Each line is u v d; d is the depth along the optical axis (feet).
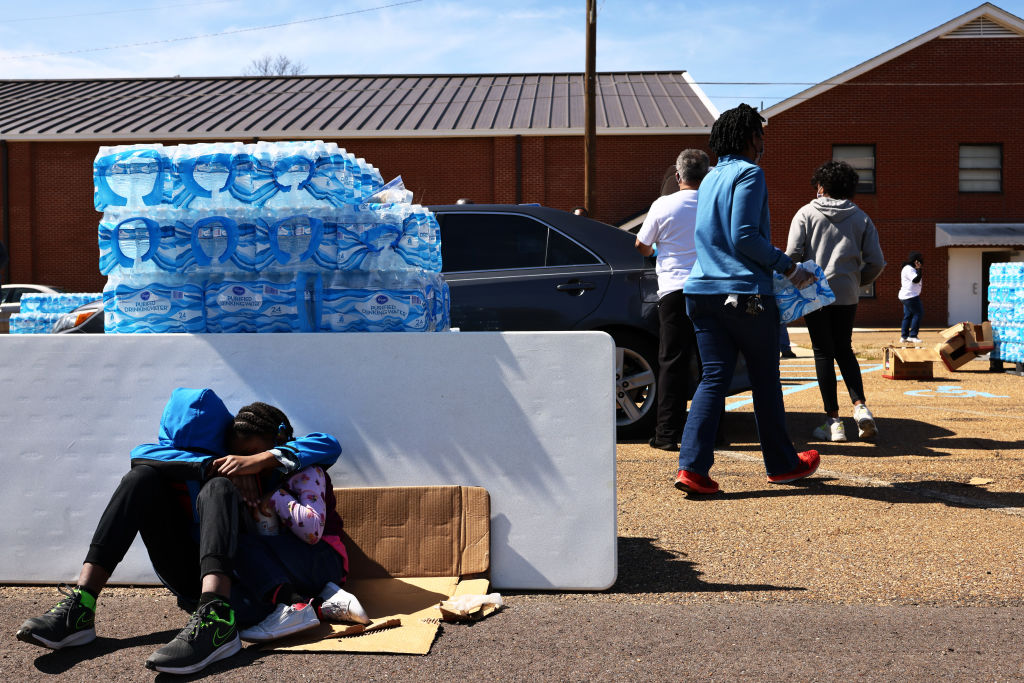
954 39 83.15
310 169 10.53
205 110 86.63
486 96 89.86
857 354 45.83
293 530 8.82
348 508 10.20
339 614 8.59
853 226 18.44
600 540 10.09
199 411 8.94
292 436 9.53
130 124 82.58
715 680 7.36
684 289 14.32
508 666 7.72
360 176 11.71
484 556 10.04
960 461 16.48
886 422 21.43
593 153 60.29
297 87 94.38
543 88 91.86
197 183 10.59
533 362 10.27
